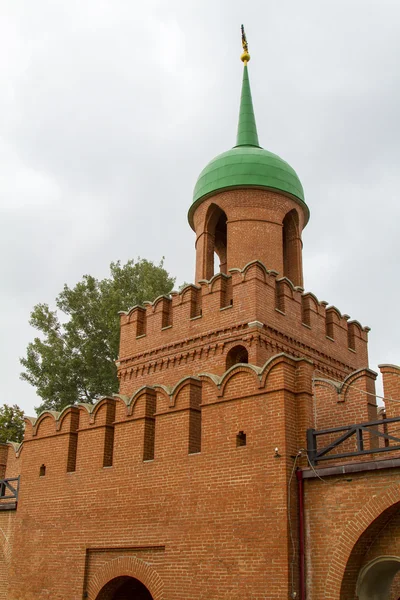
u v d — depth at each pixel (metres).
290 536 15.17
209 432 17.62
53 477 22.23
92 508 20.34
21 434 41.34
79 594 19.70
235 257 26.06
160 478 18.56
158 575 17.75
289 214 27.97
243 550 15.86
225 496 16.69
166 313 25.69
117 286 43.88
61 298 44.00
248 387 17.09
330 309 26.08
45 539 21.56
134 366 25.64
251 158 27.34
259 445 16.36
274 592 14.96
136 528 18.70
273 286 23.62
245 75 31.56
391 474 14.29
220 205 27.23
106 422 21.16
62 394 41.31
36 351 42.81
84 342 42.47
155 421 19.44
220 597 15.96
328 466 15.20
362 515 14.46
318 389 17.38
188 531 17.27
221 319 23.39
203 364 23.42
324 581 14.70
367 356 27.47
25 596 21.42
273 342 22.77
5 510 23.80
